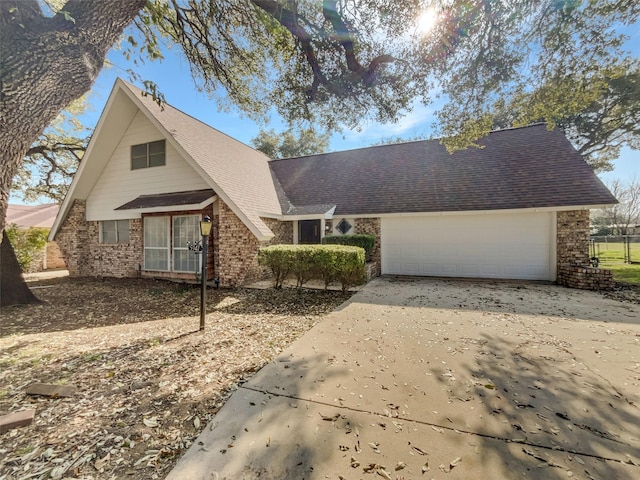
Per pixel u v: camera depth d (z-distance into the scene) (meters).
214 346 4.61
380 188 12.95
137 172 11.62
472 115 7.39
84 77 3.47
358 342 4.65
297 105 7.54
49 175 14.91
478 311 6.39
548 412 2.77
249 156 14.91
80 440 2.45
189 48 6.85
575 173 10.22
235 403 2.98
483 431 2.51
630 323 5.40
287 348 4.46
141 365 3.93
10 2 2.90
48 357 4.23
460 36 5.63
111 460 2.22
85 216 12.91
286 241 12.73
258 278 10.16
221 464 2.17
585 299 7.38
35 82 3.08
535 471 2.07
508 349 4.30
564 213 9.77
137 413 2.83
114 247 12.38
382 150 15.41
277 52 6.94
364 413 2.79
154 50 5.91
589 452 2.25
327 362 3.94
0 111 2.89
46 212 22.77
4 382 3.50
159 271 11.33
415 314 6.20
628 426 2.55
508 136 12.98
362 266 8.37
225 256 9.94
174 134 10.06
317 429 2.55
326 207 12.16
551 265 9.98
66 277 12.65
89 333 5.43
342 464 2.15
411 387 3.26
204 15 6.46
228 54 7.04
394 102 7.00
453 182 11.86
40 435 2.51
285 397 3.08
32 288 10.12
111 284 10.75
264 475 2.06
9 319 6.49
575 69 5.90
